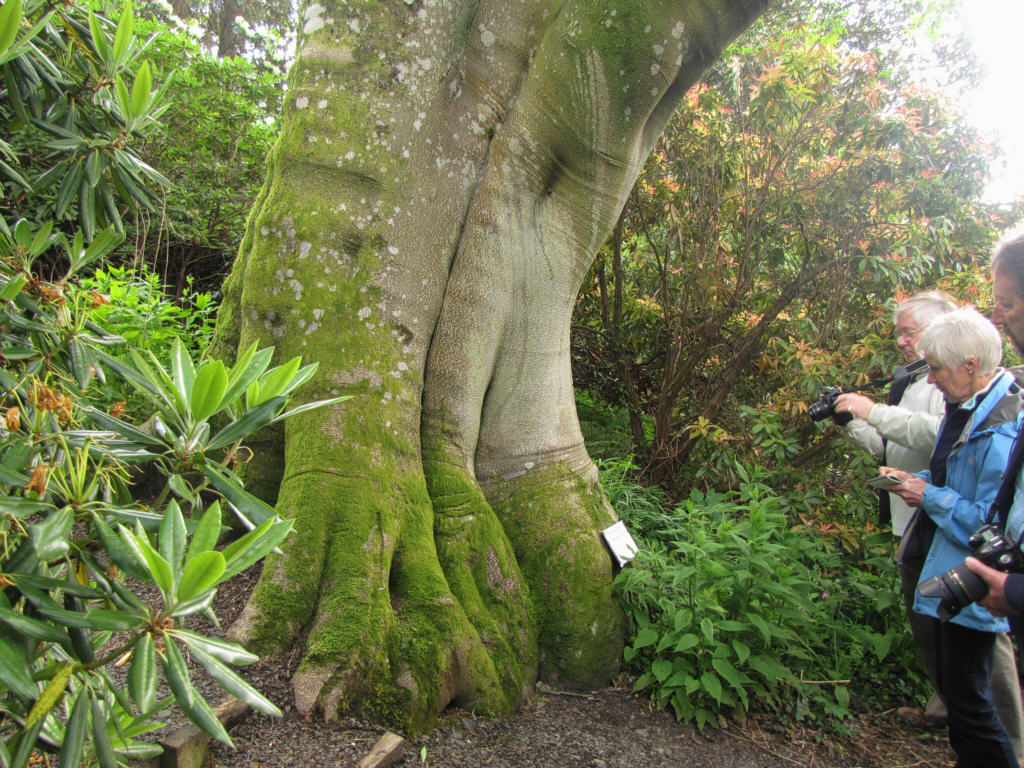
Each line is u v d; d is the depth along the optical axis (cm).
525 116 298
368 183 292
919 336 304
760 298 526
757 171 489
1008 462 213
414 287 298
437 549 286
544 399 327
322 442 275
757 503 325
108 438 154
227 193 721
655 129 325
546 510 316
